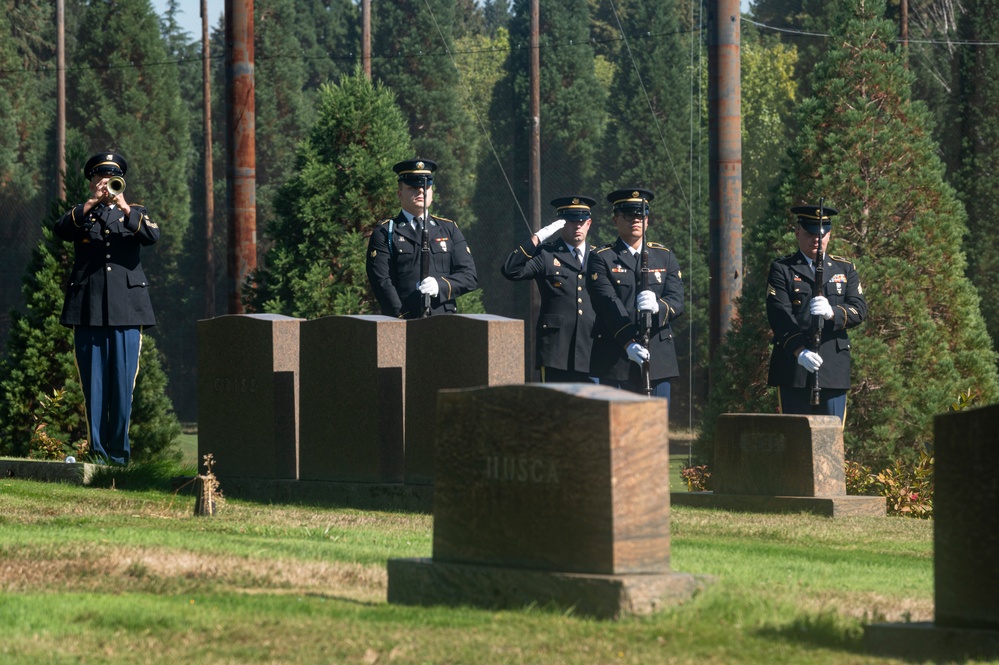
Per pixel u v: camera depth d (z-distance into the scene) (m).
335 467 11.55
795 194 15.24
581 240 13.69
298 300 16.23
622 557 5.87
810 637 5.52
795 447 11.65
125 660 5.15
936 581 5.45
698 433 15.86
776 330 12.88
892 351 14.59
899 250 15.02
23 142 47.66
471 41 63.47
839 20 15.64
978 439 5.34
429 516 10.48
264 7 47.97
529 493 6.07
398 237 12.76
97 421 12.89
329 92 16.83
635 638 5.39
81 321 12.66
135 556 7.54
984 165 31.19
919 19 36.56
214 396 12.41
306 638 5.46
